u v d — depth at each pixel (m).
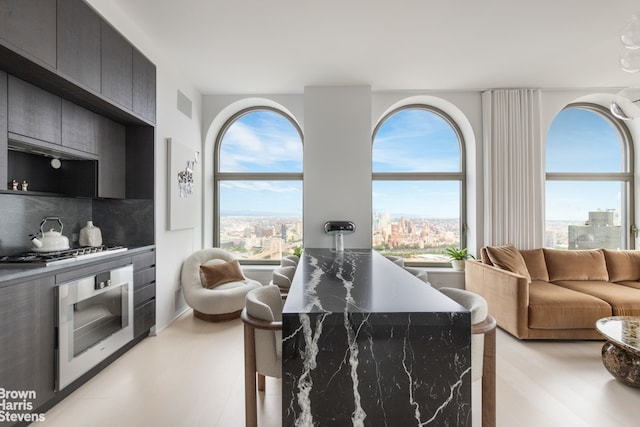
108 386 2.11
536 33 2.77
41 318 1.77
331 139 3.85
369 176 3.83
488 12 2.49
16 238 2.23
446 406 1.23
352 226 3.54
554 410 1.87
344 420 1.21
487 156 3.98
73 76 2.00
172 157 3.28
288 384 1.21
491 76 3.62
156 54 3.04
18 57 1.66
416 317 1.23
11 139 1.86
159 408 1.87
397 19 2.58
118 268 2.44
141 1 2.36
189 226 3.67
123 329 2.49
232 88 3.96
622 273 3.55
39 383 1.75
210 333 3.03
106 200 3.02
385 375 1.22
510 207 3.93
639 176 4.16
